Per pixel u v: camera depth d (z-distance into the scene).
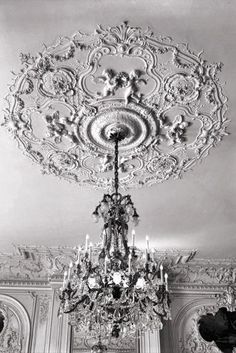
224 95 4.64
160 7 3.68
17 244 8.07
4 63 4.26
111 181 6.07
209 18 3.80
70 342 8.03
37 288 8.83
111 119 4.91
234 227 7.38
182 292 8.97
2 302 8.59
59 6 3.68
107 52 4.11
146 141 5.25
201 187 6.26
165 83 4.47
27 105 4.74
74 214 6.97
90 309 4.62
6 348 8.01
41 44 4.05
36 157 5.58
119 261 4.79
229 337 8.45
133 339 8.07
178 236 7.77
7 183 6.15
